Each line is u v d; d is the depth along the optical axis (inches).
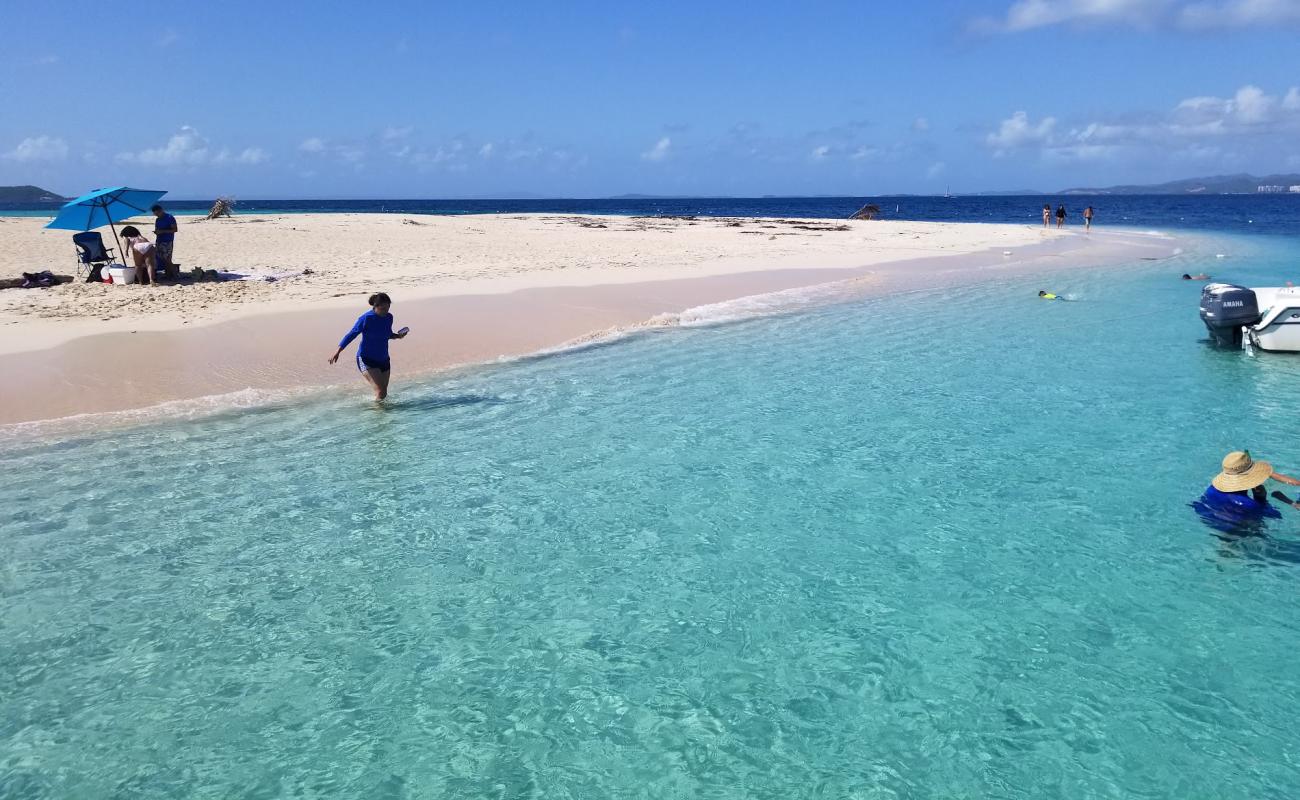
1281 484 328.2
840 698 200.7
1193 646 219.3
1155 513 303.6
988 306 789.9
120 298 684.7
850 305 794.2
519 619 237.8
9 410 423.8
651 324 689.0
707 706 198.5
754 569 266.1
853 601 245.4
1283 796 167.2
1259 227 2300.7
